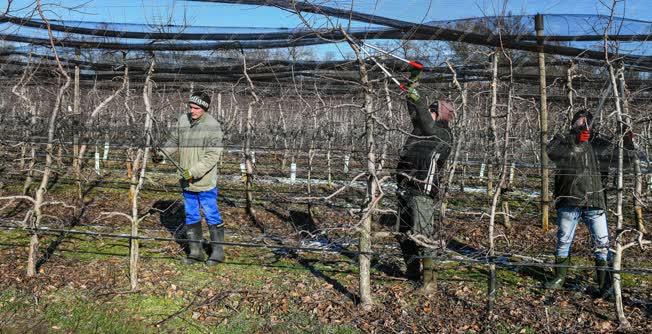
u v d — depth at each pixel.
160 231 7.11
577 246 6.76
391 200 8.03
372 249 6.26
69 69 8.39
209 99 5.75
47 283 5.18
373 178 4.51
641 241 4.55
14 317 4.54
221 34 5.57
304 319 4.64
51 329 4.37
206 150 5.69
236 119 12.91
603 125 6.58
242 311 4.78
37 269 5.50
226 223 7.80
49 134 5.27
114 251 6.18
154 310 4.76
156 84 8.89
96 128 10.02
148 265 5.76
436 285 5.26
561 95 9.91
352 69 5.72
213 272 5.66
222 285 5.31
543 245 6.86
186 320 4.60
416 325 4.57
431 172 4.92
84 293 5.01
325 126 10.30
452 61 5.86
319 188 10.10
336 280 5.50
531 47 4.60
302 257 6.21
